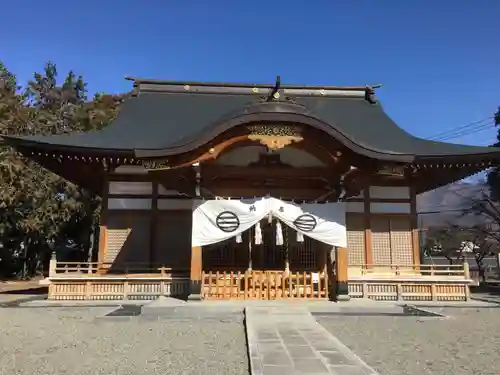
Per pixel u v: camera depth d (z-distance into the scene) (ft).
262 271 51.26
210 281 50.88
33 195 101.30
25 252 116.67
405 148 63.62
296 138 51.11
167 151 50.47
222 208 51.65
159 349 28.53
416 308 50.03
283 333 32.60
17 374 22.62
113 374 22.57
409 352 27.91
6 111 98.32
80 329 36.52
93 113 119.75
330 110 77.82
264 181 62.59
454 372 23.15
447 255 130.21
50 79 163.63
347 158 52.19
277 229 51.39
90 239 123.24
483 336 33.71
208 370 23.27
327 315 43.91
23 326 38.09
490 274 129.39
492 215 98.53
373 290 56.59
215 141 50.80
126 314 44.37
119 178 63.62
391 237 63.87
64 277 55.26
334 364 23.50
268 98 52.26
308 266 58.39
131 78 80.94
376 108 79.56
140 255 61.93
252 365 23.29
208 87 81.05
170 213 63.21
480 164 59.36
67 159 59.52
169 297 54.75
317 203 51.96
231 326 38.22
